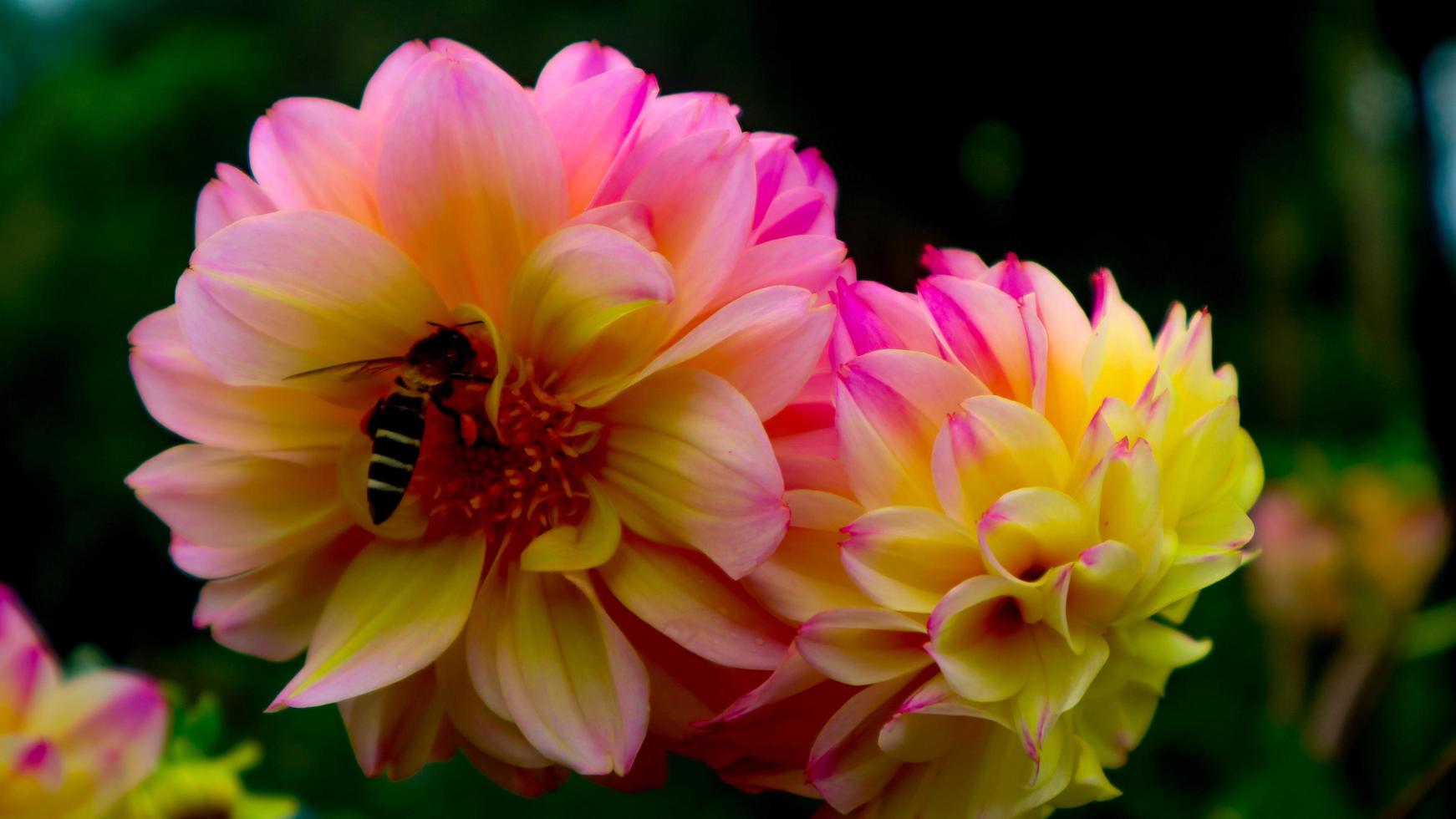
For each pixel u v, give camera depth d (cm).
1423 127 61
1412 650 39
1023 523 27
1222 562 28
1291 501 40
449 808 62
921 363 28
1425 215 57
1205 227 100
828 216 29
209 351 28
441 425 29
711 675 28
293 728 72
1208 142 98
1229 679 59
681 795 66
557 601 29
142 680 29
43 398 106
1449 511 39
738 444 28
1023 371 28
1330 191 93
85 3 131
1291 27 92
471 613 29
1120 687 28
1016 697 28
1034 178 105
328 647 29
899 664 28
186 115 112
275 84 113
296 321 28
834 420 28
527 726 28
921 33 97
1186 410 28
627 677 28
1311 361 91
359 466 29
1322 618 40
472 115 28
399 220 29
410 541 29
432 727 29
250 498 29
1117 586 27
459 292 29
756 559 27
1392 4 60
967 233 106
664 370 28
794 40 99
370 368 29
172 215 111
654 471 28
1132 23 94
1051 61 98
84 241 108
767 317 28
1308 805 39
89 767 29
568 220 29
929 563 28
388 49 109
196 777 31
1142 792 55
